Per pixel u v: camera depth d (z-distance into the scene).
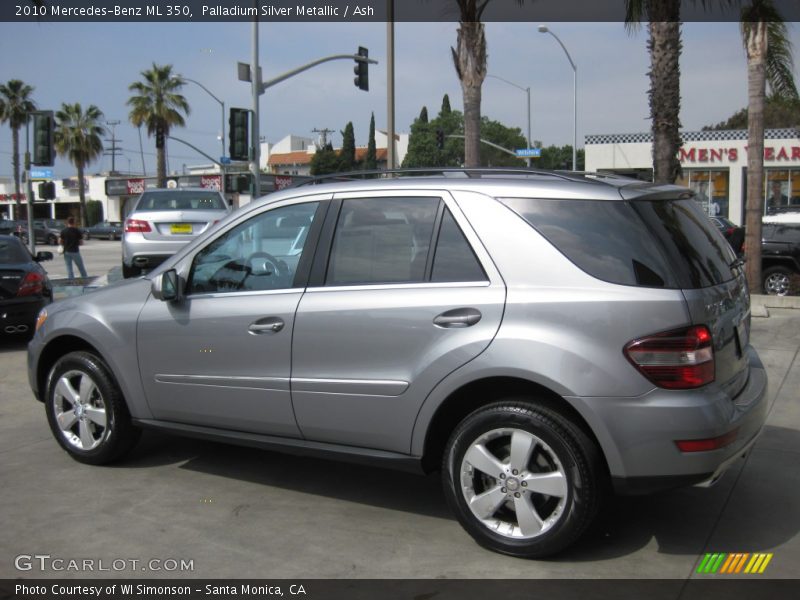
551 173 4.22
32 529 4.21
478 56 14.63
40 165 17.78
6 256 9.71
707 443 3.49
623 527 4.21
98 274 22.81
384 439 4.10
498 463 3.81
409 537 4.11
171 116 49.59
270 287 4.49
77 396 5.21
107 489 4.80
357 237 4.28
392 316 4.01
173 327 4.71
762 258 14.02
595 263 3.69
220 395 4.59
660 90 11.15
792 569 3.73
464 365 3.79
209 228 4.82
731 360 3.82
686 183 39.06
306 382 4.26
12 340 10.47
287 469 5.18
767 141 36.94
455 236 4.00
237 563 3.82
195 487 4.85
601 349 3.56
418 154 80.62
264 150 122.94
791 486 4.82
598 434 3.56
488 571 3.71
